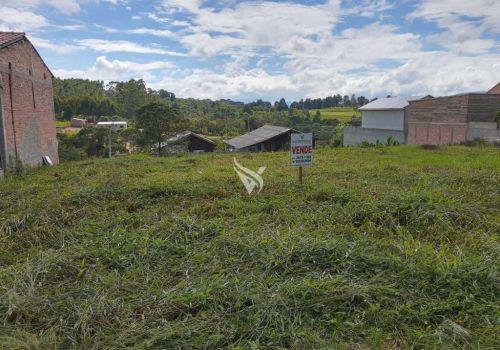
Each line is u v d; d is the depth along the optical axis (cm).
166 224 436
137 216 483
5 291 291
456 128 2086
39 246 397
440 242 393
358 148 1452
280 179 705
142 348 229
